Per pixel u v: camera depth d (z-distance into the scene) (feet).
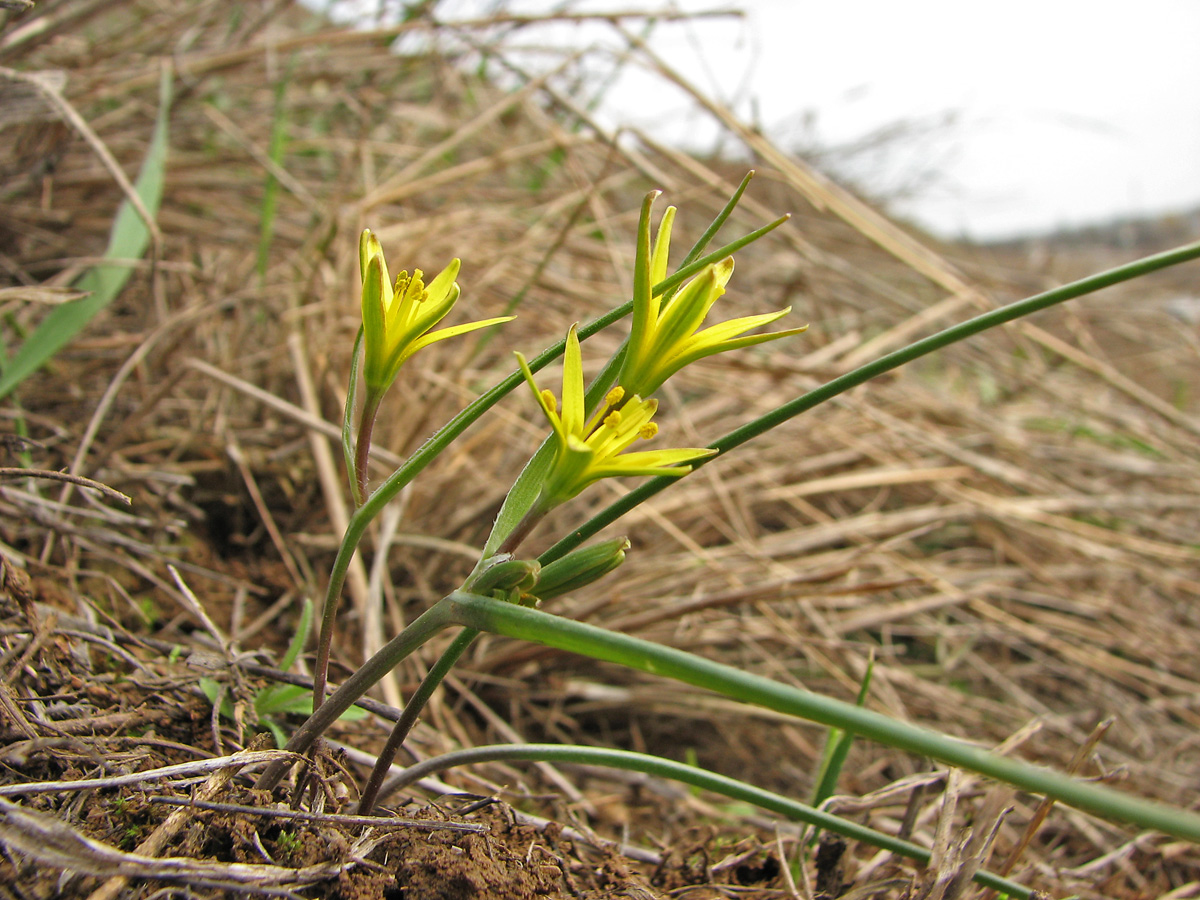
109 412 0.69
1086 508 1.05
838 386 0.30
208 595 0.60
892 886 0.41
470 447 0.76
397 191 0.94
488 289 1.00
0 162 0.83
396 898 0.32
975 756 0.20
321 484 0.69
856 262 1.72
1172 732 0.80
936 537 1.03
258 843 0.31
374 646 0.55
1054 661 0.89
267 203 0.82
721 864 0.44
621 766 0.33
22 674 0.40
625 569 0.79
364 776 0.45
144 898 0.29
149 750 0.38
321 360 0.77
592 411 0.30
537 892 0.34
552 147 1.01
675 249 1.31
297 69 1.16
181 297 0.82
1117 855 0.52
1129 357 1.71
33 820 0.28
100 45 1.02
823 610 0.85
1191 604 1.00
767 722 0.70
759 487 0.93
